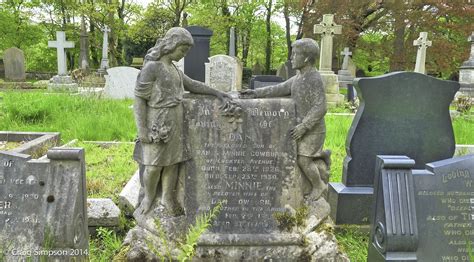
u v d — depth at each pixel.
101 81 15.88
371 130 4.30
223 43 34.97
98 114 8.61
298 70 3.19
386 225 2.78
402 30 23.23
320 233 3.17
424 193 2.89
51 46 15.02
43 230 2.80
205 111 3.09
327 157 3.26
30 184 2.85
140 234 3.10
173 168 3.06
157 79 2.84
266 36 33.50
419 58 15.70
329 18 13.92
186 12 30.17
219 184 3.14
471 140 7.41
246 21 31.62
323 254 3.11
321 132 3.13
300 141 3.16
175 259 3.02
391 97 4.29
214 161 3.12
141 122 2.88
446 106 4.41
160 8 28.78
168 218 3.10
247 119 3.11
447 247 2.91
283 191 3.18
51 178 2.86
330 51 14.10
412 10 23.02
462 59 22.39
